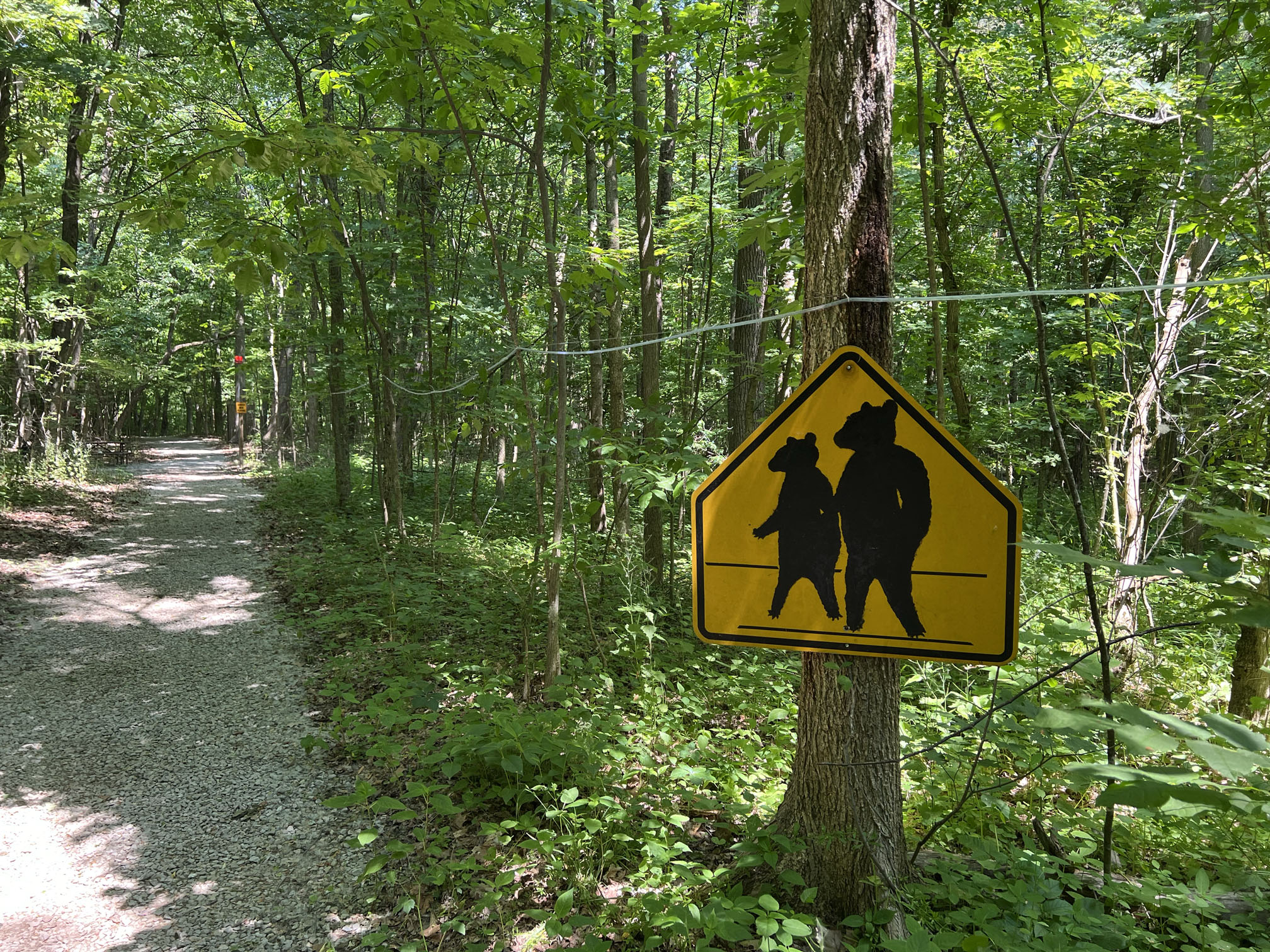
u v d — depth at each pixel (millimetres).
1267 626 1132
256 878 3189
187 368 31547
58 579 8258
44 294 13148
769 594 1930
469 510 12141
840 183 2152
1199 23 5883
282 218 7770
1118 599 5500
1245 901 2570
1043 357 2268
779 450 1932
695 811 3238
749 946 2287
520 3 5156
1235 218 4688
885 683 2342
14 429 15273
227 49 8531
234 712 4922
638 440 4980
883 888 2291
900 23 5789
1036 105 4934
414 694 4004
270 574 8695
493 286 9258
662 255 7789
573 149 5316
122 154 11242
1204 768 2643
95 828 3590
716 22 5027
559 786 3375
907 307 8320
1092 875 2648
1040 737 2404
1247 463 5527
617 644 5375
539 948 2561
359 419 21359
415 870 3119
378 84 4152
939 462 1803
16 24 8289
